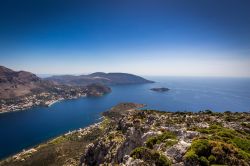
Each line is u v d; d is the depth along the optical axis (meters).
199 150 27.08
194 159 25.94
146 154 30.16
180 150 29.70
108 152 85.12
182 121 75.25
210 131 42.56
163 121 79.81
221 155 26.05
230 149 26.94
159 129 53.31
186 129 48.34
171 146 33.19
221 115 90.50
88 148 109.81
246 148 31.23
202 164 25.48
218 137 34.72
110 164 70.56
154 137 41.72
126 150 62.53
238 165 25.19
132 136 62.75
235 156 26.33
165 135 40.69
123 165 31.66
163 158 28.58
